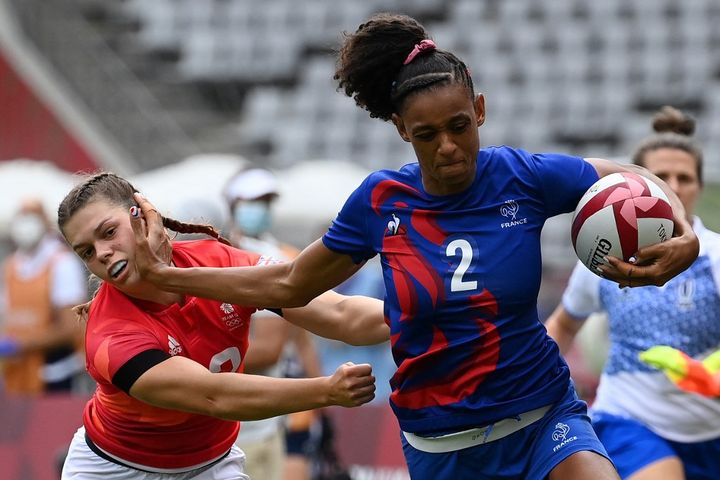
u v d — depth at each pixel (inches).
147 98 2509.8
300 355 1034.1
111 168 2409.0
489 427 531.8
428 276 516.7
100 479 602.9
